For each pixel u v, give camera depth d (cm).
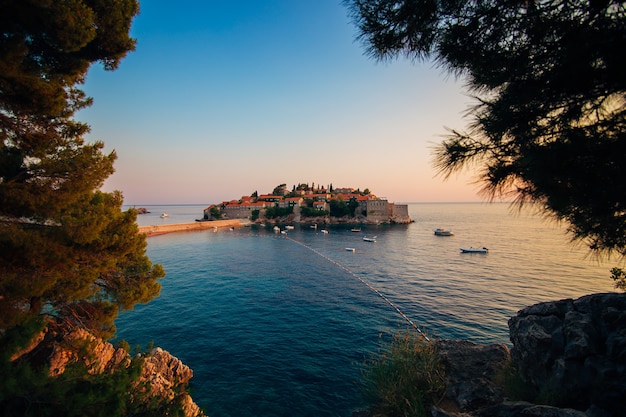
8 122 889
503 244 9131
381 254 7475
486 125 406
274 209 17912
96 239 1054
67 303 1298
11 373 404
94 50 1002
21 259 819
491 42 442
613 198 334
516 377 967
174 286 4488
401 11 468
